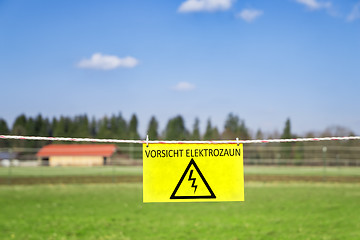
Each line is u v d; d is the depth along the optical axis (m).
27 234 11.63
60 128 92.88
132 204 17.17
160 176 2.90
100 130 93.88
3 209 15.77
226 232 12.05
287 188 22.62
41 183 25.55
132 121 105.06
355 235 11.52
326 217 14.24
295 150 48.56
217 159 2.94
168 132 92.00
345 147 42.53
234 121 84.62
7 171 38.16
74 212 15.27
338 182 25.58
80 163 59.47
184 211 15.52
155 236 11.54
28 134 91.94
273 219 13.94
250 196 19.44
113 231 12.16
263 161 45.38
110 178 28.70
